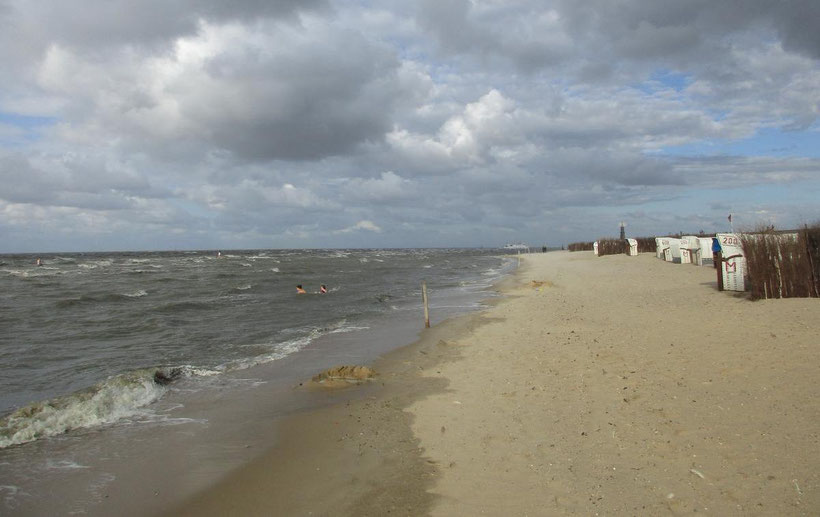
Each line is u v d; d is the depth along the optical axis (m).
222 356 12.69
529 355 10.35
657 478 4.74
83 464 6.28
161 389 9.49
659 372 7.97
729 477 4.57
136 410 8.35
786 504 4.02
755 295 13.37
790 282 12.98
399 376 9.84
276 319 18.78
